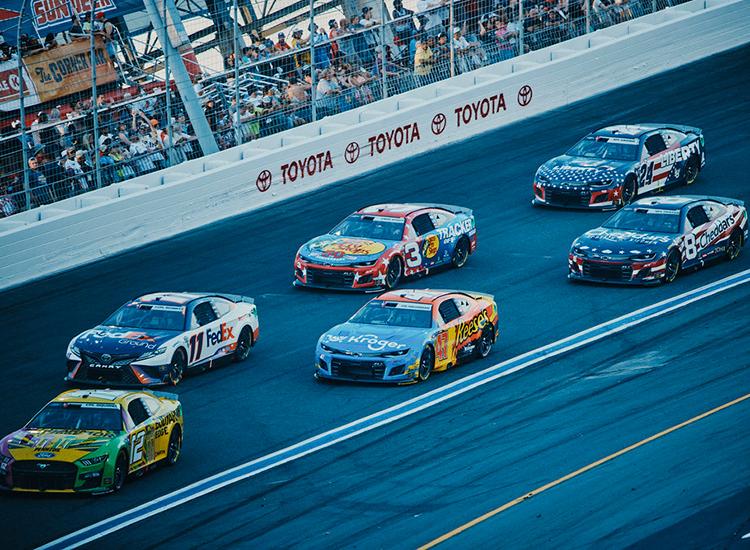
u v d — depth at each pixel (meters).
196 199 56.72
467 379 38.19
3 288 51.06
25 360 42.50
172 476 31.62
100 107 57.78
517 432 33.31
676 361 38.44
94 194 56.28
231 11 60.09
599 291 46.31
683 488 28.36
